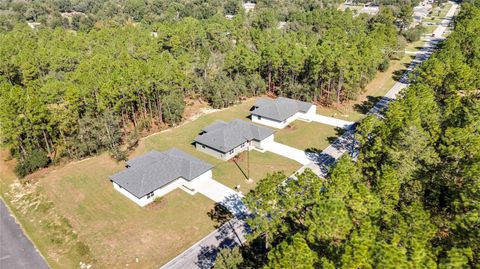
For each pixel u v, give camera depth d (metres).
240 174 56.31
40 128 59.91
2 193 54.97
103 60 79.56
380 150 44.97
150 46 103.25
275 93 91.31
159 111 75.12
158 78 71.38
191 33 115.06
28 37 118.19
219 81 86.75
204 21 141.62
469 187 35.88
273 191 34.94
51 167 60.78
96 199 51.28
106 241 43.16
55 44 105.81
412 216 30.75
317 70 79.06
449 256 26.30
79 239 43.81
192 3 196.00
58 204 50.75
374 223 31.30
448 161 45.38
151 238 43.31
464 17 123.44
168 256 40.53
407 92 60.38
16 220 48.53
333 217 29.27
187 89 87.75
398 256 24.86
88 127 62.50
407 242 27.78
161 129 73.94
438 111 54.50
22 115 57.50
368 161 46.31
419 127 46.09
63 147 63.00
